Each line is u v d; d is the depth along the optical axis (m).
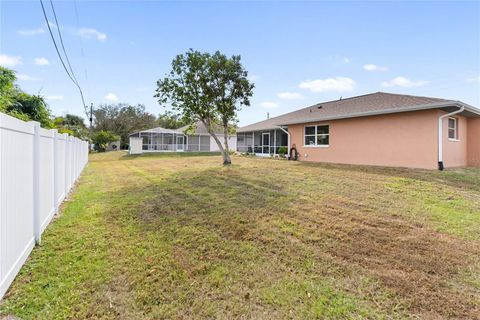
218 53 12.04
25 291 2.47
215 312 2.27
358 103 14.04
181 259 3.20
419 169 9.68
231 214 4.93
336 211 5.07
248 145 24.69
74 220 4.58
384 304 2.39
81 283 2.64
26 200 3.09
